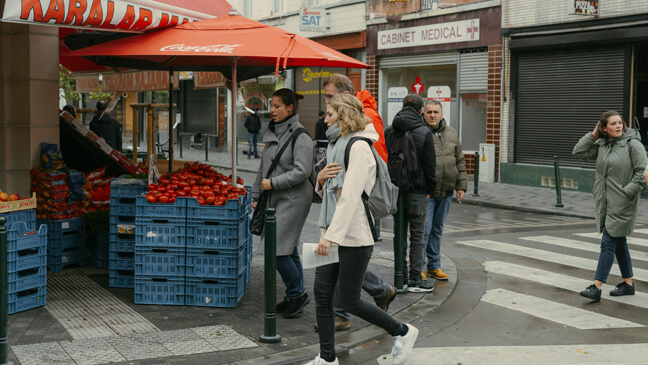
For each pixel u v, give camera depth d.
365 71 23.38
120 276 6.89
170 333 5.45
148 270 6.25
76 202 7.80
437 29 20.20
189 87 34.19
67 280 7.21
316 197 5.98
